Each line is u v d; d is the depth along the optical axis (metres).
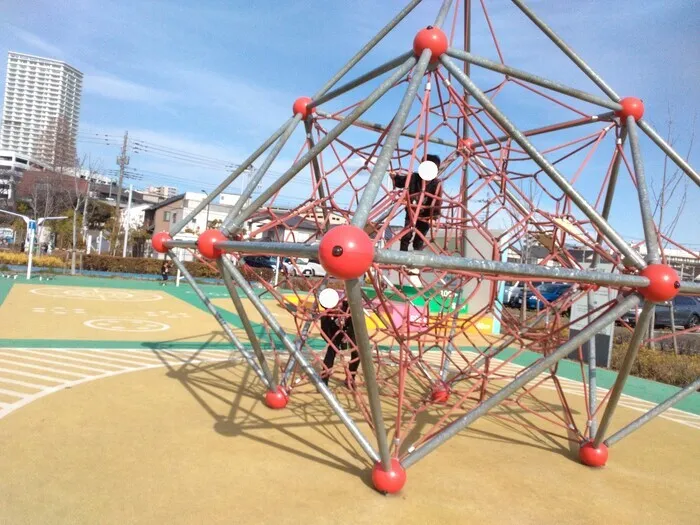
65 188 36.84
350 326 6.26
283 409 5.61
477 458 4.60
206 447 4.34
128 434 4.49
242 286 4.46
